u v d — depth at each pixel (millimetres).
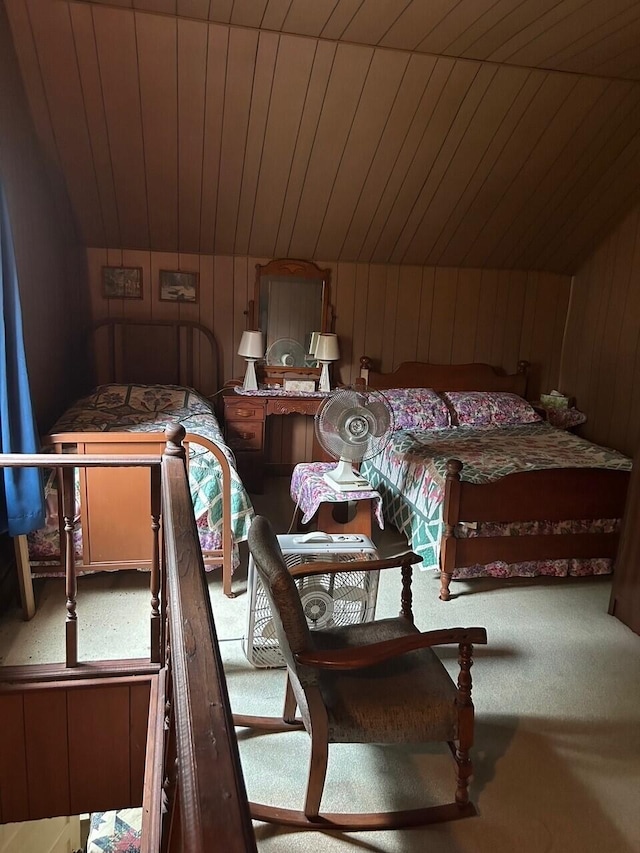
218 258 4859
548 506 3311
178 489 1796
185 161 4062
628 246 4812
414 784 2090
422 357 5391
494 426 4832
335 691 1862
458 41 3271
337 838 1881
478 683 2611
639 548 2998
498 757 2211
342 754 2221
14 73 3326
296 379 5113
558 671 2711
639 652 2879
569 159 4293
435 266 5238
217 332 4977
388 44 3326
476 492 3213
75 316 4680
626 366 4855
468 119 3916
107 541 3062
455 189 4484
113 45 3287
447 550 3246
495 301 5418
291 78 3535
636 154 4266
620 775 2154
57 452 2947
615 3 2832
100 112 3674
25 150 3566
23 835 2928
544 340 5602
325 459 5133
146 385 4531
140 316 4832
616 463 3768
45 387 3918
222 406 5066
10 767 2301
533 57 3434
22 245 3457
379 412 3287
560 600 3338
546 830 1926
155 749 1805
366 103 3740
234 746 766
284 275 4965
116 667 2270
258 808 1928
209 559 3164
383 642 1780
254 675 2605
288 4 2979
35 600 3059
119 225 4512
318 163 4164
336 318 5168
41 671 2234
